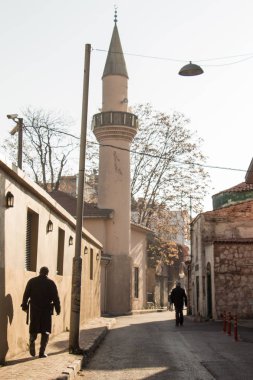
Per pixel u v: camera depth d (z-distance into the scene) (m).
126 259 37.59
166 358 12.02
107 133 38.41
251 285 25.98
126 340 16.28
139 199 46.94
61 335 15.70
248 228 29.08
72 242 18.50
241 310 25.81
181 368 10.50
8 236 9.88
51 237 14.45
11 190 10.07
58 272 16.61
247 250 26.25
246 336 17.36
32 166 43.53
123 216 38.00
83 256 21.55
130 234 38.69
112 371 10.18
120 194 38.16
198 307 30.59
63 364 9.75
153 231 45.38
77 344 11.88
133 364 11.09
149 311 42.97
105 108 39.22
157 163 45.38
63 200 39.12
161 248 48.38
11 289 10.17
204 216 29.25
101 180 38.62
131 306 37.59
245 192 34.59
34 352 10.70
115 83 39.22
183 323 24.88
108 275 37.00
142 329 21.00
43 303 10.69
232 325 22.44
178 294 22.66
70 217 17.22
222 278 26.02
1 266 9.41
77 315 12.03
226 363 11.13
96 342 14.40
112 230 37.69
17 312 10.70
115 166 38.31
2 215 9.46
